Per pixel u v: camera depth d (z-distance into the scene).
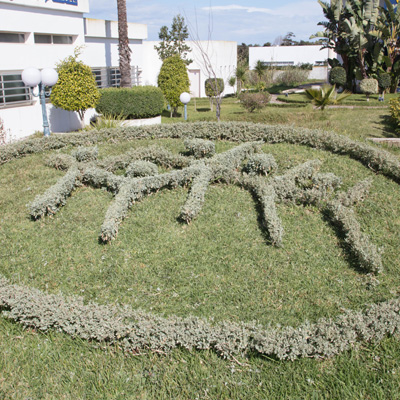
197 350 3.79
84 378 3.54
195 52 29.06
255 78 34.69
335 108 17.61
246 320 4.12
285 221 6.00
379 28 21.84
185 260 5.13
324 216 6.11
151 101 15.69
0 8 11.62
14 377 3.55
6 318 4.20
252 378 3.53
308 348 3.65
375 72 23.08
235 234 5.64
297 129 9.16
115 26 18.86
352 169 7.58
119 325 3.83
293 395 3.35
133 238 5.63
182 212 5.84
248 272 4.88
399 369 3.53
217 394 3.38
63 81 13.12
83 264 5.13
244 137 9.50
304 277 4.79
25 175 7.87
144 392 3.41
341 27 23.59
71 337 3.97
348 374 3.48
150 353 3.77
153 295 4.55
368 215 6.09
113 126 11.41
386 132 11.55
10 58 12.12
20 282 4.77
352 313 4.04
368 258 4.81
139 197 6.63
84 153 8.26
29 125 13.02
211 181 7.14
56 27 13.95
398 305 4.02
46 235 5.80
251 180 6.88
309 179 7.23
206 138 9.90
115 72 19.95
